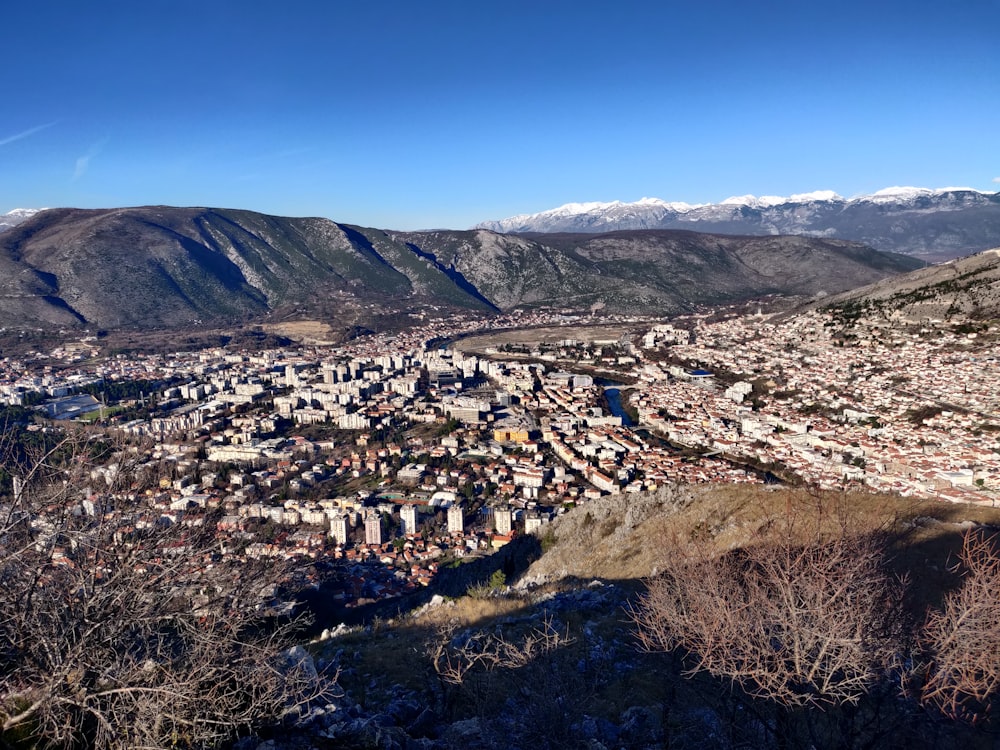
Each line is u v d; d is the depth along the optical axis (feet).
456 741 40.09
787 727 33.91
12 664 29.53
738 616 34.60
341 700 40.60
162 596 31.24
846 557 36.78
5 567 28.86
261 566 35.09
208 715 30.30
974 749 32.86
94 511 30.60
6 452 29.71
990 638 30.91
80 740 28.04
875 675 31.22
